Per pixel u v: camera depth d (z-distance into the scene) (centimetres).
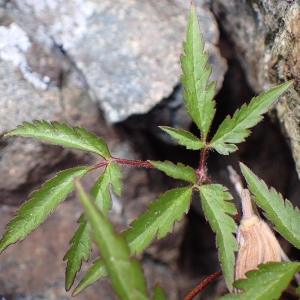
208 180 24
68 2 32
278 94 24
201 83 24
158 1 32
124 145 32
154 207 23
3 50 31
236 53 32
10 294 32
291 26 24
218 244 22
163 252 33
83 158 32
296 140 26
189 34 24
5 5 31
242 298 21
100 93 30
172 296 34
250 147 33
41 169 31
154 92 30
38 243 32
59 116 31
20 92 30
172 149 33
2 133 30
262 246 23
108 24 31
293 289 27
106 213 24
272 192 23
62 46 31
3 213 32
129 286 17
